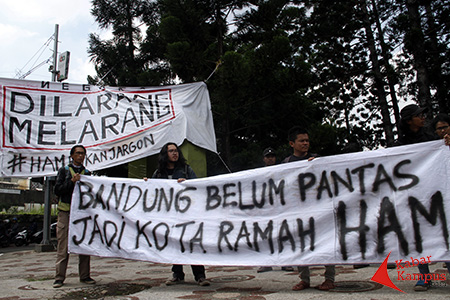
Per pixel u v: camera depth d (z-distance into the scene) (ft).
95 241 13.75
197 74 40.55
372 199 11.09
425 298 9.39
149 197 13.80
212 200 13.05
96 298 11.54
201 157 27.73
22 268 20.94
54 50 41.06
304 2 55.83
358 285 11.70
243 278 14.49
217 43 44.11
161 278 15.19
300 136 12.74
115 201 13.99
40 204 102.27
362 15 54.75
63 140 20.31
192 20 39.60
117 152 21.56
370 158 11.40
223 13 43.01
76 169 14.78
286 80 40.14
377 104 67.41
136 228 13.48
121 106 22.35
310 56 60.34
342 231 11.12
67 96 21.09
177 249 12.81
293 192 12.05
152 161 31.09
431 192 10.49
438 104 54.44
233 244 12.25
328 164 11.82
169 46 37.81
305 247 11.38
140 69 63.36
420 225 10.39
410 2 48.24
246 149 45.29
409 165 10.93
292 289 11.62
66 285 13.85
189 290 12.21
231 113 42.39
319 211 11.55
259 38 42.93
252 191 12.59
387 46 53.16
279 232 11.84
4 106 19.58
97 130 21.35
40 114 20.27
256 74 39.27
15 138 19.43
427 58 48.49
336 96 65.26
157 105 23.40
